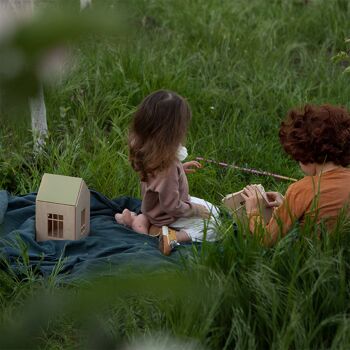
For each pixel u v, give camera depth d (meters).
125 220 3.69
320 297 2.56
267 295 2.46
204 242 2.90
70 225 3.41
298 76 6.13
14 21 0.49
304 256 2.77
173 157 3.29
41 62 0.50
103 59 5.65
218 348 2.42
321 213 2.93
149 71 5.60
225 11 7.20
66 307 0.64
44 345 2.41
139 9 6.88
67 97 5.15
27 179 4.25
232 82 5.87
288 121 3.11
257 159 4.80
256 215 3.02
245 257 2.79
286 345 2.24
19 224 3.68
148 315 2.50
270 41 6.56
